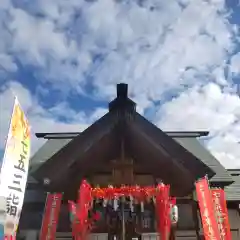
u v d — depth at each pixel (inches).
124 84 513.7
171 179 504.1
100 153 504.4
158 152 498.3
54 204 473.4
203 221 447.5
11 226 314.5
